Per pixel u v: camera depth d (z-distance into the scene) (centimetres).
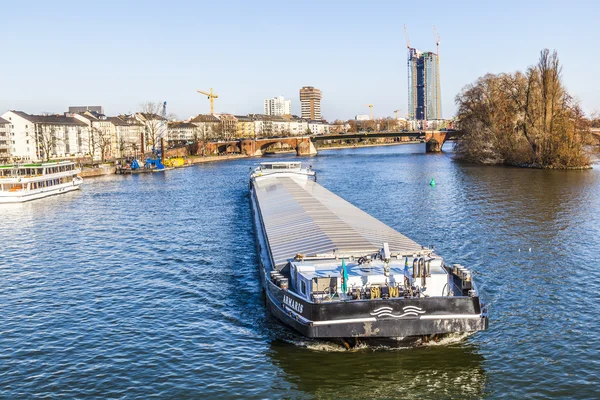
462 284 2767
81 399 2402
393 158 19612
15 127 19725
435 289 2844
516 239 5216
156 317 3381
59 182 11025
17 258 5159
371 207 7494
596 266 4281
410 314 2583
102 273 4481
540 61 13112
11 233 6531
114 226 6750
